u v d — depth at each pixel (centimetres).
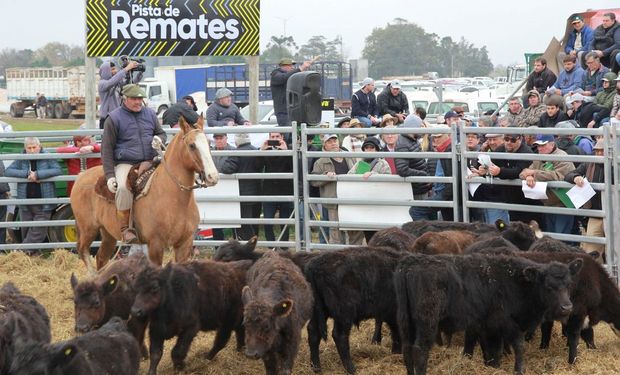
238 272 982
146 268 888
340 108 3884
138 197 1198
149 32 1797
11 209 1603
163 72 4434
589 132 1232
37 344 695
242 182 1546
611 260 1230
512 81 4241
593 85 1725
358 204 1459
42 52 15238
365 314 951
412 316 902
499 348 960
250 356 813
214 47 1834
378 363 978
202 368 974
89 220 1303
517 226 1131
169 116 1661
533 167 1320
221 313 959
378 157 1424
